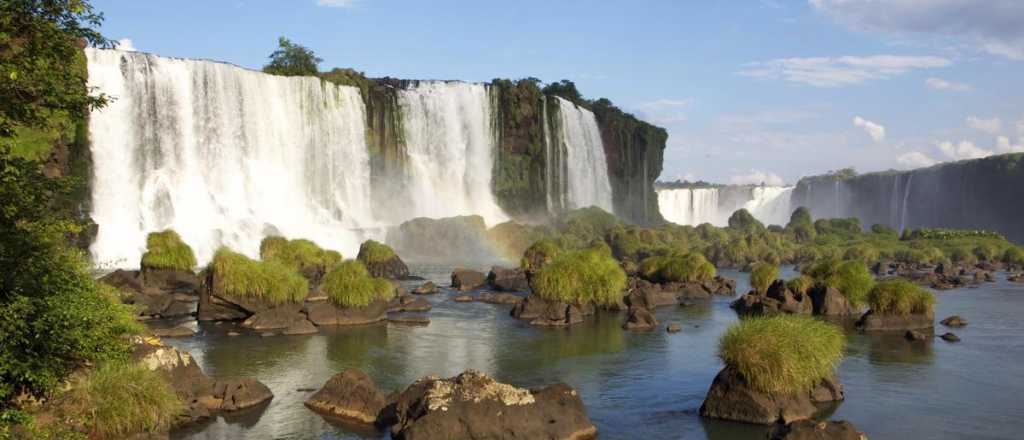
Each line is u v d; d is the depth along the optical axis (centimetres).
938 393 2608
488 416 1933
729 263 9981
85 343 1869
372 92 11156
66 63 1588
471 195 12419
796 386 2278
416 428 1875
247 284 3862
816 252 10744
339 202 10431
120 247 7244
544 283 4403
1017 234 19112
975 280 7606
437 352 3259
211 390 2303
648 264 6391
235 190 8962
